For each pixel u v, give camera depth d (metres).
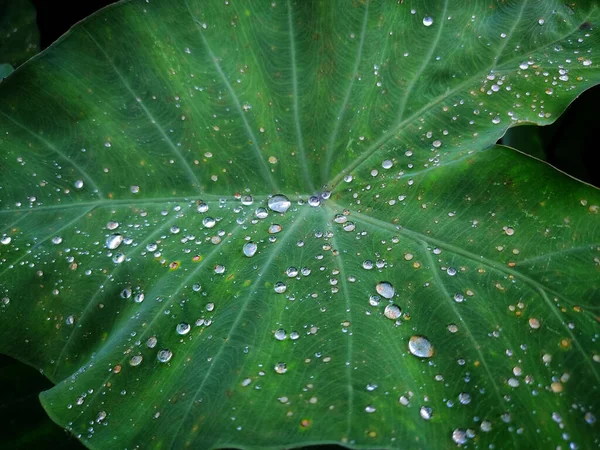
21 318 0.28
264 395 0.22
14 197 0.29
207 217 0.29
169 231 0.29
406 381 0.22
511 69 0.29
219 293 0.26
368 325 0.24
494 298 0.25
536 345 0.23
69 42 0.29
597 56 0.29
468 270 0.26
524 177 0.27
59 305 0.28
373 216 0.28
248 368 0.23
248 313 0.25
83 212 0.29
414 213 0.28
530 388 0.22
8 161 0.29
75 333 0.27
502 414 0.22
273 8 0.29
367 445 0.20
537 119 0.28
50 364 0.27
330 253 0.27
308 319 0.25
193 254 0.28
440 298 0.25
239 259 0.28
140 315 0.26
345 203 0.29
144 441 0.22
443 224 0.27
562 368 0.23
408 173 0.29
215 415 0.22
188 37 0.29
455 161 0.28
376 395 0.22
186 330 0.25
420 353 0.23
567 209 0.26
